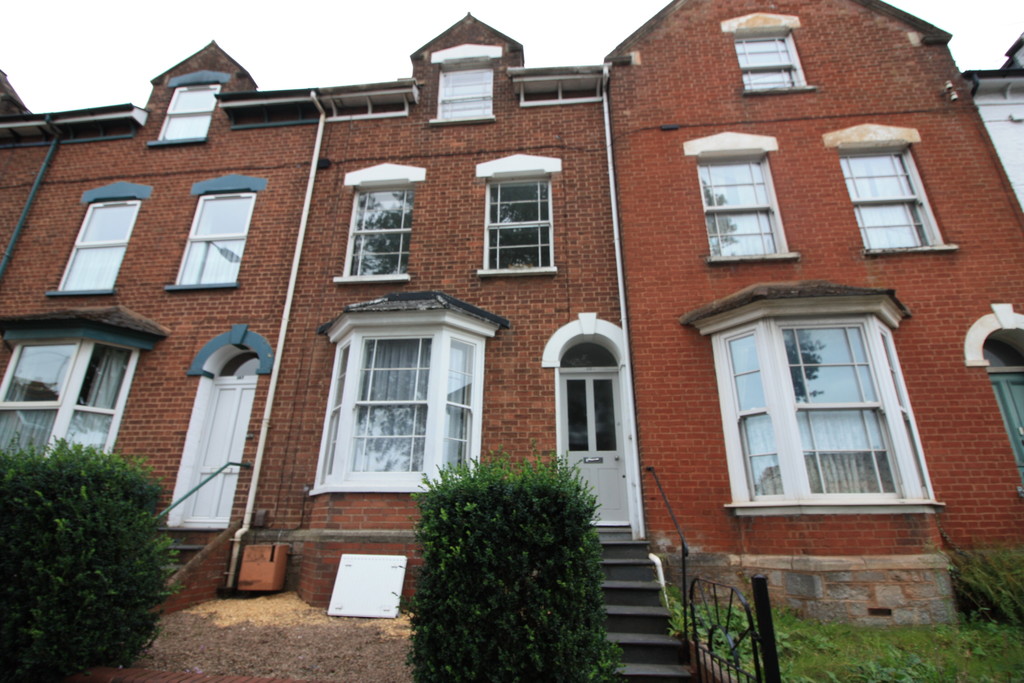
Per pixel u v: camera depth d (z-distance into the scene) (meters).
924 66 9.20
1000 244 7.83
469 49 10.65
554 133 9.57
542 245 8.91
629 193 8.62
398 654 4.76
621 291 8.10
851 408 6.54
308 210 9.38
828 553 6.05
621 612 5.22
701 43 9.78
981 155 8.47
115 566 4.18
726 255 8.12
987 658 4.75
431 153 9.68
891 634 5.42
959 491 6.53
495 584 3.60
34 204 10.11
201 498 7.80
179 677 3.91
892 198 8.39
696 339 7.57
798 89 9.12
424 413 7.17
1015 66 9.96
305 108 10.32
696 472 6.90
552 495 3.87
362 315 7.44
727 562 6.41
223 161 10.09
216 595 6.67
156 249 9.38
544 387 7.69
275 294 8.76
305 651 4.82
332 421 7.60
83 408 7.79
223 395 8.39
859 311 6.83
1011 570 5.75
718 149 8.82
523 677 3.51
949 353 7.20
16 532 3.96
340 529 6.59
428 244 8.91
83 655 3.94
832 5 9.89
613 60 9.65
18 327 7.96
